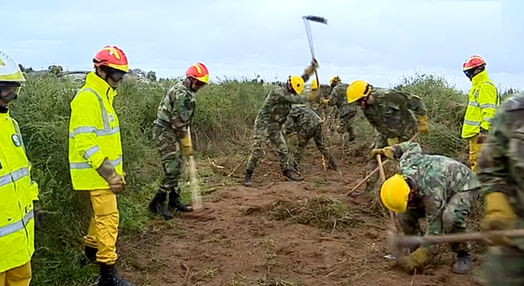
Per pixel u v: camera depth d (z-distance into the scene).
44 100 6.23
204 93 13.82
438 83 13.35
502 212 2.92
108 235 4.89
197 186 7.64
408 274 5.40
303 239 6.36
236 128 13.62
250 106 14.54
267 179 9.98
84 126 4.72
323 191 8.76
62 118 5.88
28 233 3.76
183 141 7.25
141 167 7.34
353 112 11.98
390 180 5.07
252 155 9.41
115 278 4.97
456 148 10.66
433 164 5.17
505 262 2.91
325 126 12.94
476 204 6.66
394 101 7.31
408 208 5.34
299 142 10.34
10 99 3.63
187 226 7.02
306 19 9.77
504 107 2.96
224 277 5.45
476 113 8.76
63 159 5.61
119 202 6.37
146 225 6.82
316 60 9.86
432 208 5.09
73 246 5.53
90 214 5.72
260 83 16.09
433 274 5.38
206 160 11.63
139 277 5.46
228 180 9.80
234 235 6.61
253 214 7.43
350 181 9.67
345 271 5.50
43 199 5.17
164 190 7.19
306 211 7.03
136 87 12.76
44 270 5.14
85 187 4.82
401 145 5.77
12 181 3.59
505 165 2.97
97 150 4.72
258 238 6.48
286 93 9.33
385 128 7.47
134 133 7.12
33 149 5.66
